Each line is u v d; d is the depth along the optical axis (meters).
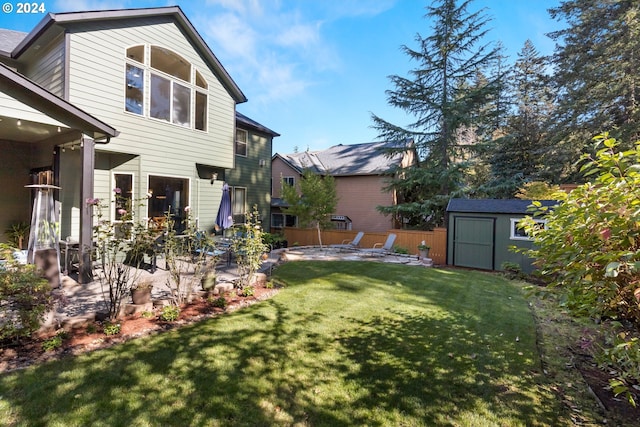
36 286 3.43
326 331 4.35
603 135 2.51
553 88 19.73
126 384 2.89
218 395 2.80
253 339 3.97
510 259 10.72
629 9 14.87
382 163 19.94
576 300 2.67
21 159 8.19
